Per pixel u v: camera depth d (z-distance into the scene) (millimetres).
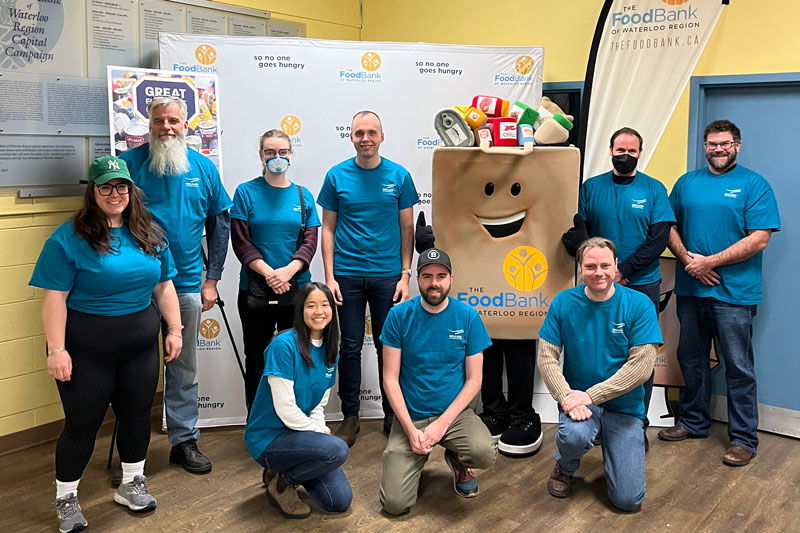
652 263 3525
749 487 3131
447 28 4855
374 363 4008
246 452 3533
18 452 3545
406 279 3646
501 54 3996
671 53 3830
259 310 3363
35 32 3434
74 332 2602
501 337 3488
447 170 3400
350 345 3631
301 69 3850
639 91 3924
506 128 3445
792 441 3701
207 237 3357
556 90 4449
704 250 3537
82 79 3643
